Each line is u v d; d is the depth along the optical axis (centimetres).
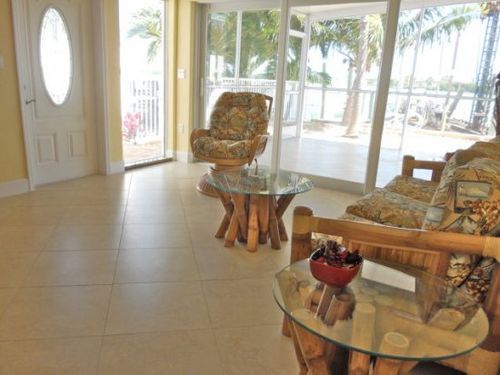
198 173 480
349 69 423
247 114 426
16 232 286
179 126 531
